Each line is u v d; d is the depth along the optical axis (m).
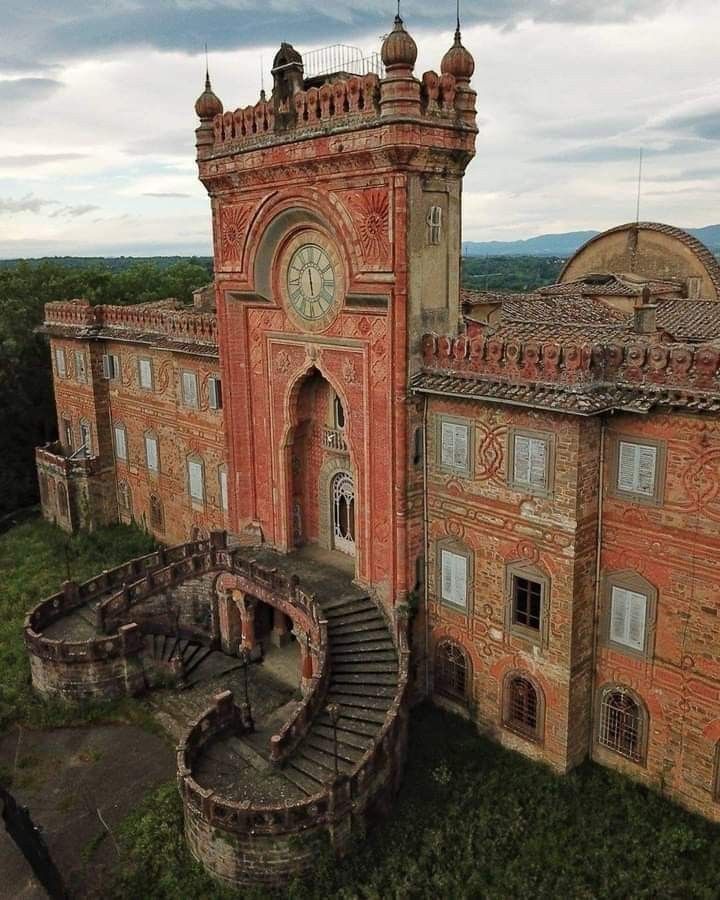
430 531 25.78
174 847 21.84
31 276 64.62
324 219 25.17
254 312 29.92
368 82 22.38
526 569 22.80
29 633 29.66
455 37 23.09
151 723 27.89
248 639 30.84
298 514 31.52
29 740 27.47
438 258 24.22
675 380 19.39
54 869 21.00
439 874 19.84
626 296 41.72
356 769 20.80
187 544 34.28
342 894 19.64
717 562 19.28
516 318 34.19
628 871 19.36
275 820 19.97
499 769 23.45
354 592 27.72
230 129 27.61
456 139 23.36
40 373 56.69
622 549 21.33
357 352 25.80
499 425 22.72
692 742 20.73
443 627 26.06
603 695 22.64
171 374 38.94
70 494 45.59
